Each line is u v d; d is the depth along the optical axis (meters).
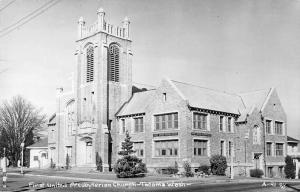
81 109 66.12
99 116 61.72
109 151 62.03
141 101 62.59
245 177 52.06
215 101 59.12
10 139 90.25
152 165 55.44
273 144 63.09
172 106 54.00
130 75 67.12
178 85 56.06
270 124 63.62
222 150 57.47
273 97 64.94
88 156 64.06
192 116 52.81
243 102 65.38
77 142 65.25
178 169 51.81
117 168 47.34
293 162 60.81
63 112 71.25
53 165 72.25
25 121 92.94
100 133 60.97
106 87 62.88
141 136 58.72
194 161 52.03
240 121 59.16
